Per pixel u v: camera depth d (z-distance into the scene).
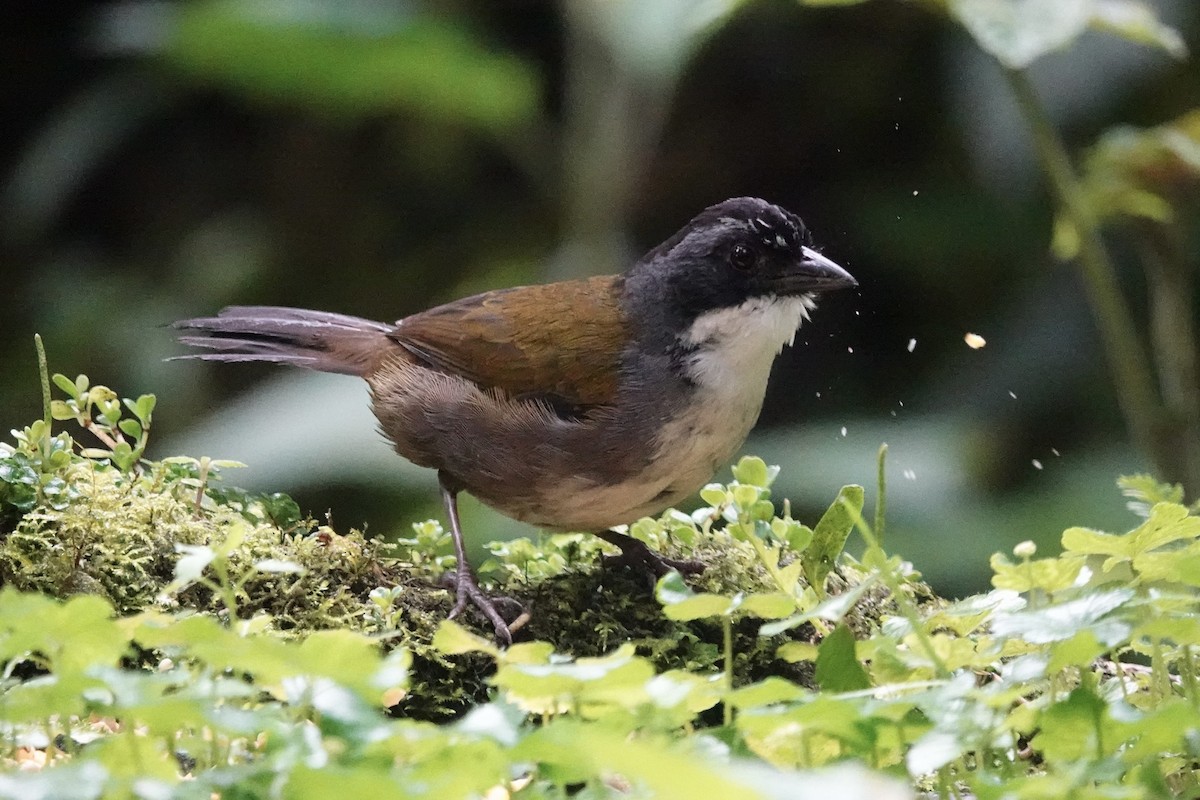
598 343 8.36
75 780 3.79
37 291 17.77
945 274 16.05
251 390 16.42
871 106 17.41
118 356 16.94
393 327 9.27
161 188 19.14
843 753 4.95
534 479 8.35
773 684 4.47
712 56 17.50
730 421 8.42
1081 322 15.05
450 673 6.99
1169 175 10.61
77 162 17.75
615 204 15.66
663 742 4.25
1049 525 12.86
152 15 16.16
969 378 15.27
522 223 18.52
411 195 18.89
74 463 7.32
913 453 13.42
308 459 13.10
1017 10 9.76
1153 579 5.70
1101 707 4.57
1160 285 11.23
